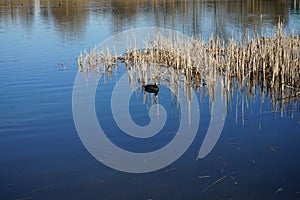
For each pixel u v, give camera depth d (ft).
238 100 47.75
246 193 25.71
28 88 54.24
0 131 37.86
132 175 28.66
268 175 27.99
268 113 42.42
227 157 31.30
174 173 28.84
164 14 146.41
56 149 33.60
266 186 26.45
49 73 63.21
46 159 31.65
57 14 159.33
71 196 26.02
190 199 25.27
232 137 35.63
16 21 140.46
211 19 127.13
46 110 44.32
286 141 34.27
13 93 51.75
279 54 56.65
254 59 56.18
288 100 47.09
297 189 25.94
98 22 131.03
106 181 27.89
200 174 28.53
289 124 38.65
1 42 95.14
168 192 26.18
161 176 28.45
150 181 27.73
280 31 62.18
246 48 62.75
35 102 47.62
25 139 35.91
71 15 154.92
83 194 26.21
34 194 26.37
